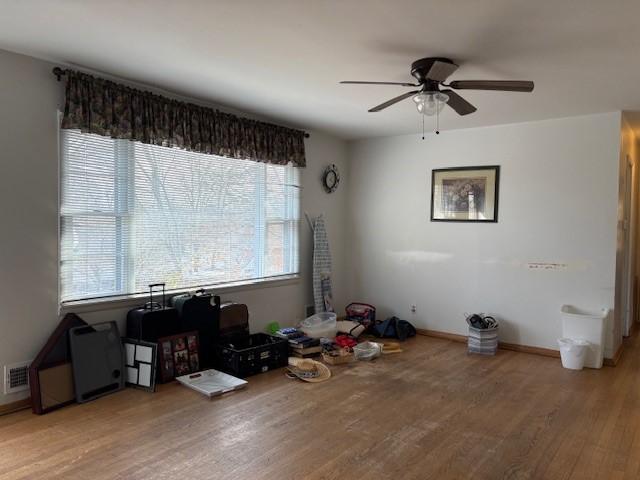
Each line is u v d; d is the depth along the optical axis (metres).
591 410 3.30
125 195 3.76
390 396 3.54
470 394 3.60
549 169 4.74
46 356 3.19
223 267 4.58
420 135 5.59
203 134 4.16
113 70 3.43
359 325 5.38
